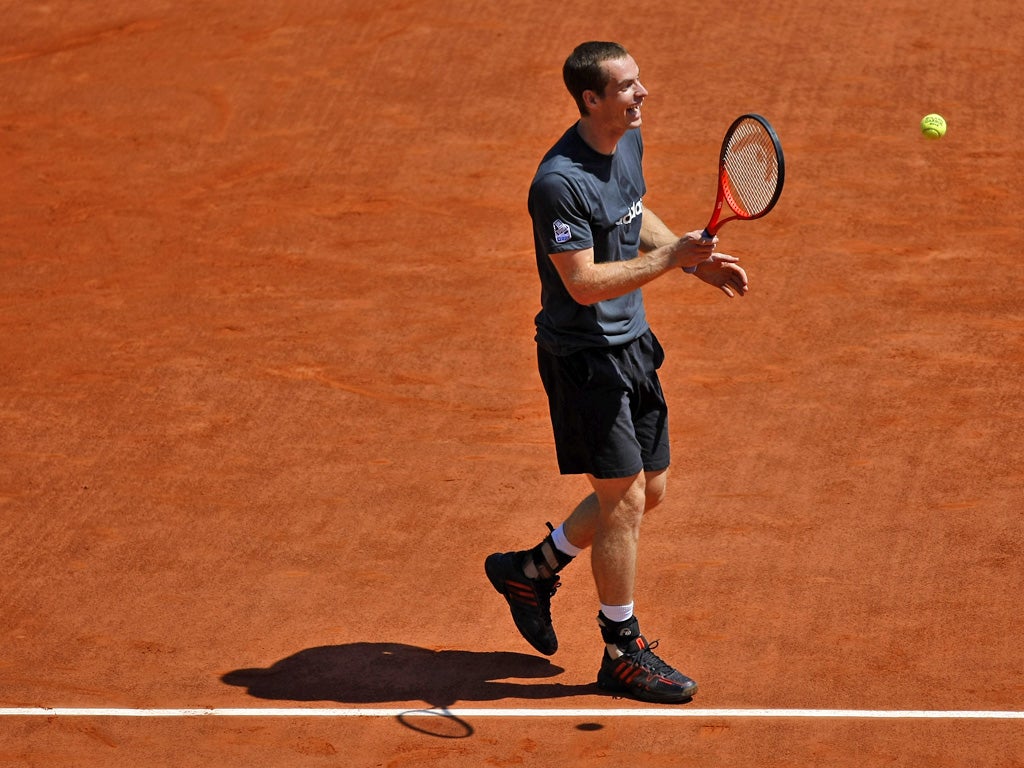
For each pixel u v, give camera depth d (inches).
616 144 754.2
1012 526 985.5
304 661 845.2
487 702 793.6
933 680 800.3
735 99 1850.4
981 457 1091.9
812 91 1856.5
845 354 1284.4
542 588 832.9
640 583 927.7
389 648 860.0
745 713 769.6
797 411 1182.3
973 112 1784.0
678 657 837.2
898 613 879.1
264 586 940.6
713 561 952.9
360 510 1042.7
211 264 1533.0
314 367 1296.8
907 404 1187.3
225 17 2182.6
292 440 1160.8
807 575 930.7
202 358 1321.4
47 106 1955.0
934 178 1643.7
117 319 1411.2
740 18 2058.3
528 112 1861.5
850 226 1545.3
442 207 1646.2
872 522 999.6
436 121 1850.4
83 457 1139.9
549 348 766.5
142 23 2182.6
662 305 1400.1
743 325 1350.9
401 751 745.6
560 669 834.2
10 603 924.0
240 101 1932.8
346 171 1742.1
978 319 1342.3
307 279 1492.4
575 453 775.1
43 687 819.4
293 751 748.0
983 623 863.1
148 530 1021.2
